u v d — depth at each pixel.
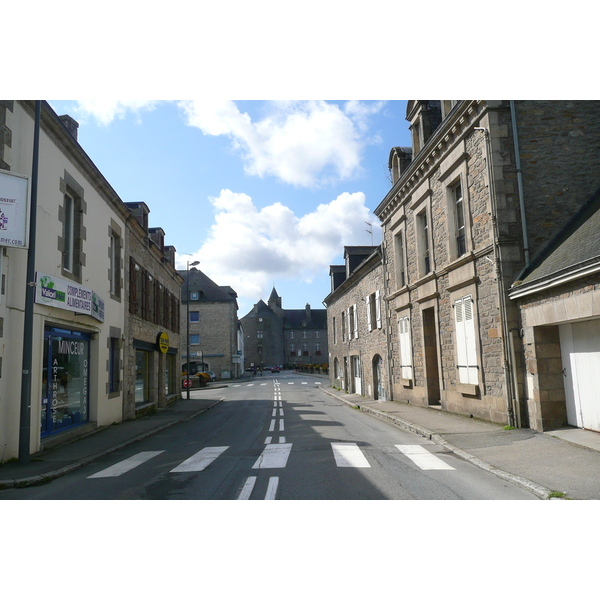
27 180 8.52
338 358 31.70
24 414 8.37
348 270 27.86
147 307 19.45
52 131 10.51
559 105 10.79
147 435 12.66
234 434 12.18
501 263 10.28
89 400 13.43
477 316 11.39
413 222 16.03
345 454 8.30
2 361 8.45
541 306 9.16
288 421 14.38
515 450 7.88
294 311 116.62
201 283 59.41
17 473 7.62
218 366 56.94
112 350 15.64
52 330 11.20
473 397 11.83
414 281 15.93
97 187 13.58
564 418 9.23
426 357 15.20
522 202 10.42
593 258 7.16
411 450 8.62
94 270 13.30
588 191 10.60
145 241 19.08
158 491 6.34
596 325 8.28
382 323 20.12
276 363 105.56
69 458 9.01
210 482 6.72
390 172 19.05
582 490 5.57
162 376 21.94
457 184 12.84
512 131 10.67
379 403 18.83
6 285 8.58
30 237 8.47
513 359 9.95
